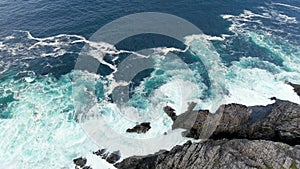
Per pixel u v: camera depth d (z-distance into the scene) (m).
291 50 64.50
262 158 38.25
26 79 55.34
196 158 39.53
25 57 60.03
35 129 46.38
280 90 54.22
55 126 46.78
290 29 71.19
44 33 66.19
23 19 70.19
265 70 58.91
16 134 45.59
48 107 49.91
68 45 63.09
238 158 38.28
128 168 41.31
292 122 44.91
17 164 41.84
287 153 38.38
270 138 44.72
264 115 47.69
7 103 50.56
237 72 57.94
